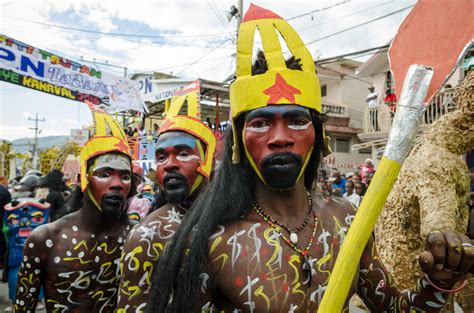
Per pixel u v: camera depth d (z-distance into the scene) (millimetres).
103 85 7344
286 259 1337
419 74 1150
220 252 1349
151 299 1414
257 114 1343
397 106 1184
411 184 2670
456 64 1108
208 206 1423
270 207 1415
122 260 1877
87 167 2602
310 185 1584
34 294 2525
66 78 6598
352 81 17469
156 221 1973
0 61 5547
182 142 2246
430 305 1305
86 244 2561
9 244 4930
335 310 1083
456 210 2434
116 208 2582
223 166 1489
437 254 1134
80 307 2529
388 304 1482
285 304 1279
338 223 1489
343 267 1099
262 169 1342
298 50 1468
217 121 9312
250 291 1287
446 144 2641
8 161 19844
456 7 1124
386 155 1139
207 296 1351
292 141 1332
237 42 1455
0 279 6453
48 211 5078
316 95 1429
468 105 2613
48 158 17953
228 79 9102
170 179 2197
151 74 14375
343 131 16312
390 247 2885
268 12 1504
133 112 12445
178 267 1392
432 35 1163
